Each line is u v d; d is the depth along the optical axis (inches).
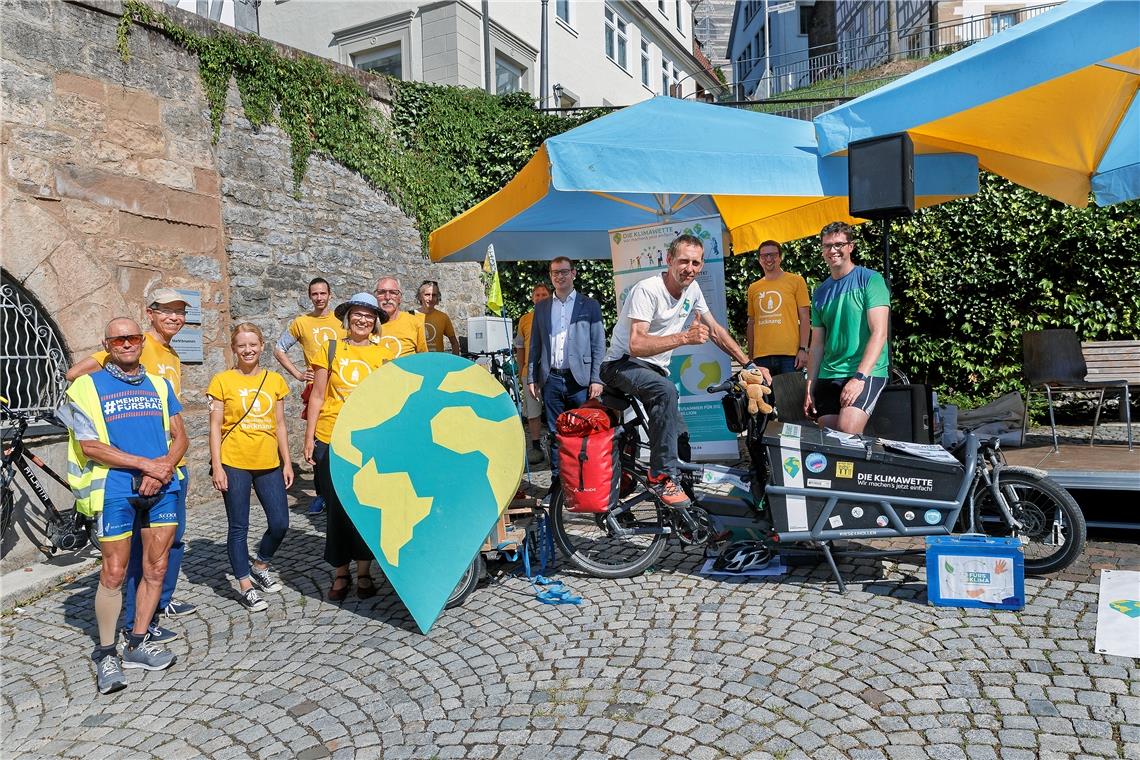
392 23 548.4
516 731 114.4
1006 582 142.5
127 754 117.3
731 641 138.6
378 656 145.1
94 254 250.8
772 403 187.0
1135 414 327.9
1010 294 350.0
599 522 175.8
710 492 171.9
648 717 115.2
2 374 221.0
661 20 963.3
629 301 167.5
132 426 143.3
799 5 1353.3
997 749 101.3
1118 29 136.1
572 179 168.7
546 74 594.9
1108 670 118.5
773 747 105.2
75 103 247.0
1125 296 333.4
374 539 156.8
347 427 161.6
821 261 374.3
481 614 161.2
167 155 278.2
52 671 151.4
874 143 171.2
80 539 215.2
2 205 222.4
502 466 167.9
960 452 161.3
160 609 171.5
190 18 287.1
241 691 135.3
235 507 173.0
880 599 152.3
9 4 228.5
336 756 112.1
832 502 156.7
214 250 296.4
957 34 790.5
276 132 325.4
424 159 407.2
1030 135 206.1
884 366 169.6
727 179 176.2
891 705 113.7
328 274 349.1
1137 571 155.6
